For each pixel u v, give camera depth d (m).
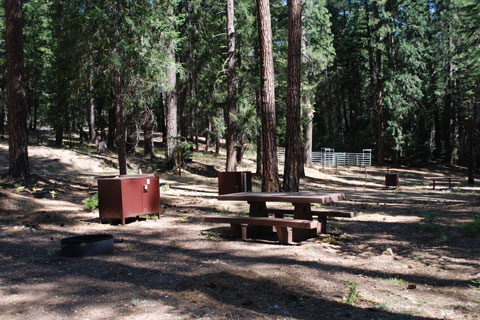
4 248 6.44
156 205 9.18
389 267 5.10
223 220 7.10
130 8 15.59
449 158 45.28
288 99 12.56
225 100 22.98
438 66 43.62
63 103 27.66
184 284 4.38
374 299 3.91
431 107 44.78
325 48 29.77
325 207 11.34
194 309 3.66
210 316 3.48
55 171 20.33
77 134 45.91
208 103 26.42
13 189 12.42
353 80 49.59
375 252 5.92
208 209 10.83
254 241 6.86
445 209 10.25
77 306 3.81
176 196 13.64
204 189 16.64
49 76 29.69
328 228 7.93
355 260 5.48
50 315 3.59
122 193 8.38
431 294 4.05
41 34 31.55
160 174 22.45
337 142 50.00
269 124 12.39
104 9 15.27
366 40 42.22
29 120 40.81
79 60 16.72
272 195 6.72
